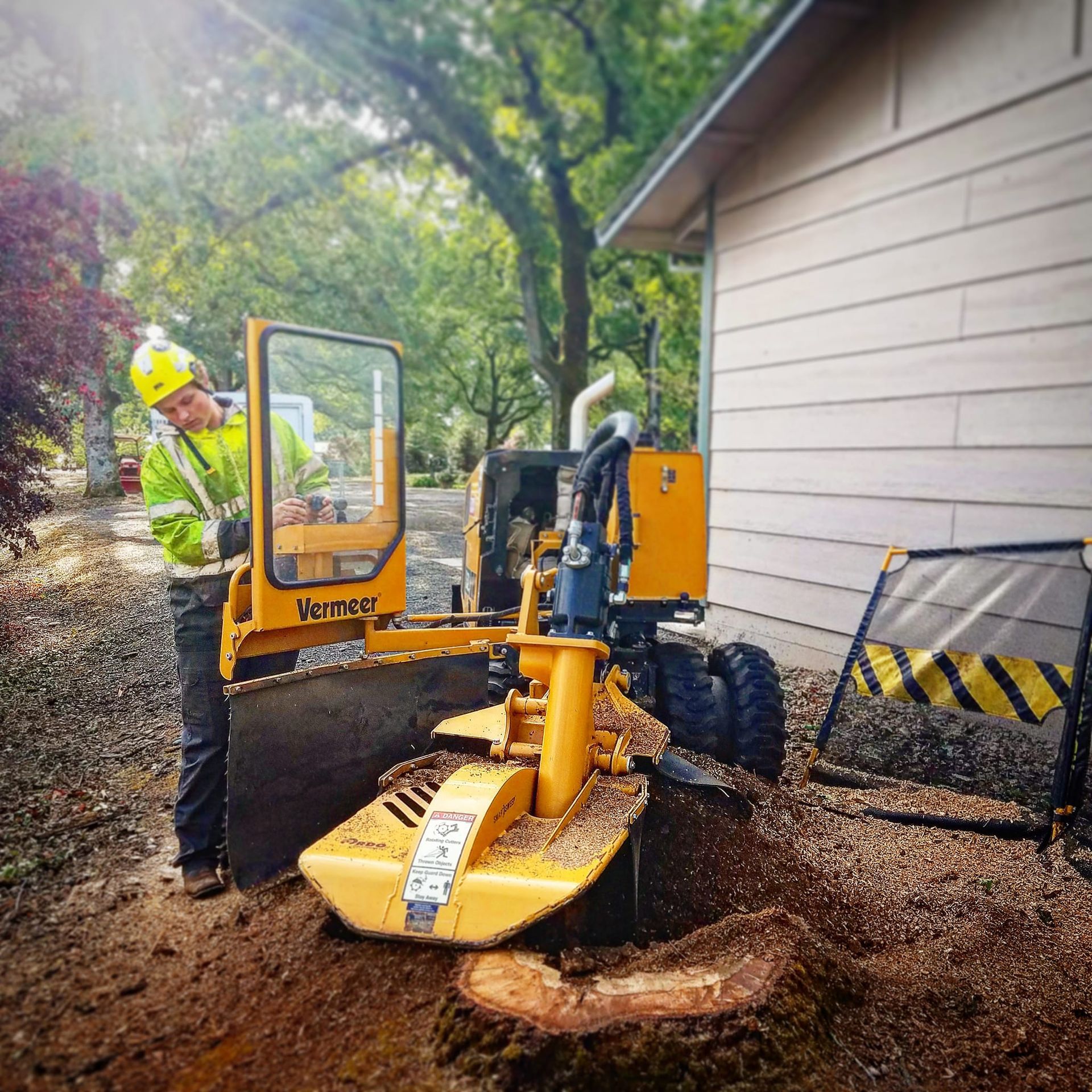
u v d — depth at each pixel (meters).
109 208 10.06
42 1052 2.06
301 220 14.81
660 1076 1.96
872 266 5.52
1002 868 3.49
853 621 5.78
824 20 5.22
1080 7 4.39
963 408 5.05
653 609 3.88
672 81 16.36
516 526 4.62
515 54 15.99
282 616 2.85
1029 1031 2.54
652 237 7.60
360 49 14.45
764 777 3.85
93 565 6.88
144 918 2.66
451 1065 1.96
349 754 2.98
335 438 3.12
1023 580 4.38
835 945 2.88
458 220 17.33
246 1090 1.94
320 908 2.54
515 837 2.39
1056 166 4.54
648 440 4.55
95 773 3.79
